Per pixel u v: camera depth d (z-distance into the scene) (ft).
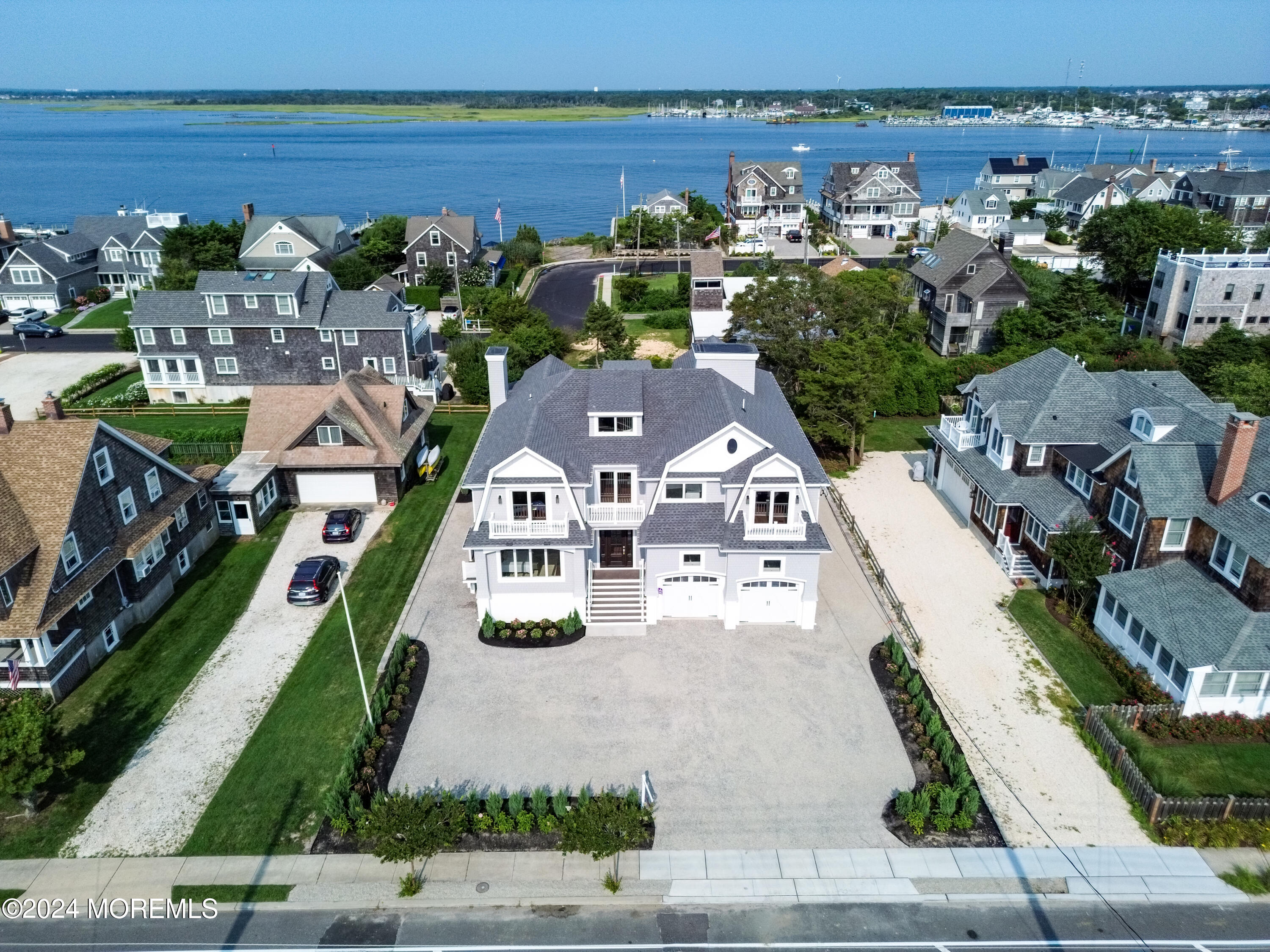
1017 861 81.20
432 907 77.00
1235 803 83.66
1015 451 137.08
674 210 442.50
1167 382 142.51
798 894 77.92
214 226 326.44
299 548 139.74
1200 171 440.86
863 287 218.38
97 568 108.37
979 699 103.76
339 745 95.96
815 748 94.89
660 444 119.03
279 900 77.36
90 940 73.36
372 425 153.38
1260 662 94.27
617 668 108.27
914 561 135.95
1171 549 111.14
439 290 309.42
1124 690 105.60
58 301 297.12
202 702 102.99
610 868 80.59
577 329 273.33
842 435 167.84
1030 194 513.86
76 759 84.33
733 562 113.19
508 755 93.71
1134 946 72.79
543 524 111.34
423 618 118.93
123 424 195.31
